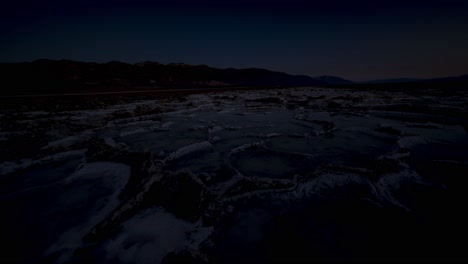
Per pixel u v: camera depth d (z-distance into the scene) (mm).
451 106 13961
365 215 3480
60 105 15281
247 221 3416
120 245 2871
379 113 13477
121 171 4871
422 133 8320
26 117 11406
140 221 3303
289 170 5625
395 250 2746
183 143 8156
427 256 2635
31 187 4527
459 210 3541
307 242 2928
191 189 3668
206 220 3369
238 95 27047
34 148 7160
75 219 3404
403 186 4332
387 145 7316
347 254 2695
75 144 7578
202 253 2645
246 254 2770
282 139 8445
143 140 8594
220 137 8922
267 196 4082
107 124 11273
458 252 2689
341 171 4859
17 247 2869
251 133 9453
